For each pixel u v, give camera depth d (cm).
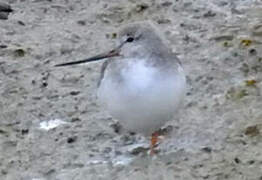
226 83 1446
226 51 1563
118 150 1248
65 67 1527
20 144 1268
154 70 1155
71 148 1258
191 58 1546
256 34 1622
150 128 1198
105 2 1794
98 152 1245
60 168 1198
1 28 1684
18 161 1220
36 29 1688
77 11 1762
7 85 1455
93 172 1180
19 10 1759
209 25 1680
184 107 1362
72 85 1462
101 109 1373
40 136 1294
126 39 1191
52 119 1349
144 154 1232
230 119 1316
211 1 1770
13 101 1402
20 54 1577
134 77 1155
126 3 1788
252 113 1332
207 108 1359
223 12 1725
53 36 1655
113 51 1212
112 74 1173
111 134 1297
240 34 1627
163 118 1180
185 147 1244
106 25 1706
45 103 1398
